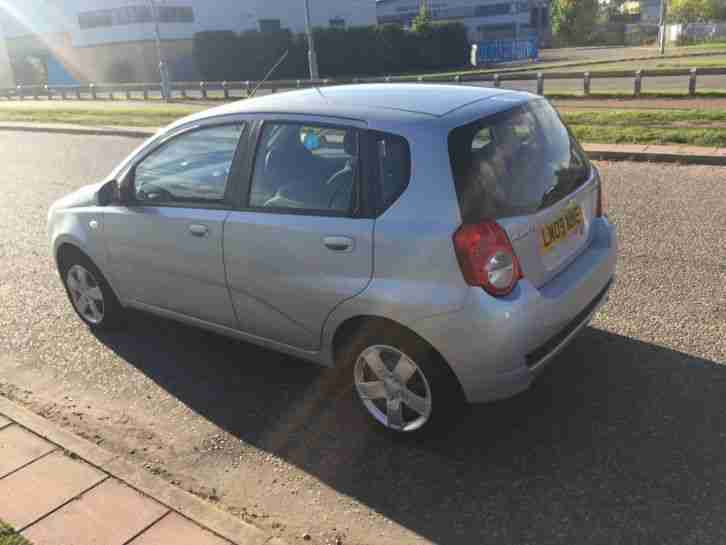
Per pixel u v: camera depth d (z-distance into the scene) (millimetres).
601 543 2664
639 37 82062
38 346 4738
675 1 74938
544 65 39812
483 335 2869
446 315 2902
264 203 3490
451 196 2893
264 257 3467
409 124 3057
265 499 3057
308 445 3436
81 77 54906
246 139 3602
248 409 3799
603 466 3104
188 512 2848
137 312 5172
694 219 6594
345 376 4059
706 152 9242
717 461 3072
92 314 4906
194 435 3578
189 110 22594
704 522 2725
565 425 3428
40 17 55312
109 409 3877
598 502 2883
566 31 87375
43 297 5684
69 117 22812
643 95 17453
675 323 4406
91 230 4441
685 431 3305
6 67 59438
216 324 3994
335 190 3223
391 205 3025
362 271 3109
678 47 54375
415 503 2969
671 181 8219
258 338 3807
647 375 3816
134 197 4184
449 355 2967
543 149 3381
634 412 3488
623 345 4172
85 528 2789
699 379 3738
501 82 23969
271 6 56844
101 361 4465
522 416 3531
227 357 4426
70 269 4898
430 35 51312
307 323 3445
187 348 4582
